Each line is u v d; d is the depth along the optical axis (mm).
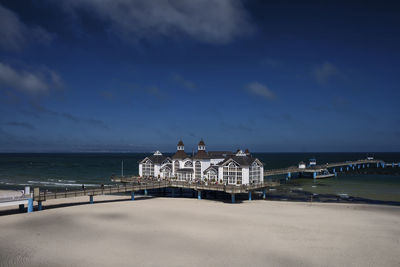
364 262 25516
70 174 116812
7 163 184125
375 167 150875
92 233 32594
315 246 29188
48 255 26250
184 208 46156
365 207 49250
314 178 101062
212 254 26906
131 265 24344
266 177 108688
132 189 55656
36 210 44719
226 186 54469
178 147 73125
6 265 24094
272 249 28266
